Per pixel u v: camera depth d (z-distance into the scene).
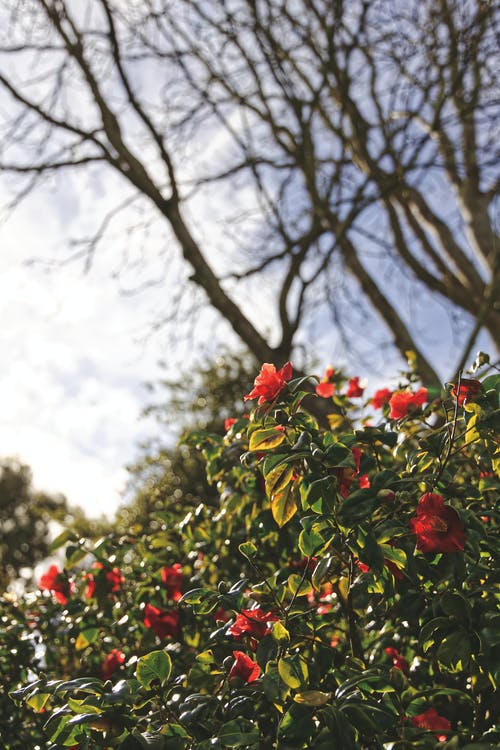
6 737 2.43
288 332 5.60
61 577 2.85
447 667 1.51
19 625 2.75
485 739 1.47
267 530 2.29
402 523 1.64
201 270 5.65
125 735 1.44
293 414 1.88
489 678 1.51
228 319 5.58
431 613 1.68
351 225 6.22
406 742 1.35
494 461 1.74
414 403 2.23
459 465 2.19
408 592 1.76
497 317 6.49
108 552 2.69
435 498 1.57
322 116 6.85
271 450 1.81
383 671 1.68
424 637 1.54
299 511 1.88
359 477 1.84
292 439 1.84
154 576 2.59
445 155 6.48
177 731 1.46
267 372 1.95
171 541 2.87
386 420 2.49
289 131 6.67
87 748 1.49
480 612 1.52
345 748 1.31
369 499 1.61
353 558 1.80
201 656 1.79
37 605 3.03
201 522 2.64
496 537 1.76
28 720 2.52
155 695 1.58
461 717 1.83
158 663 1.56
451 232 7.07
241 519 2.61
